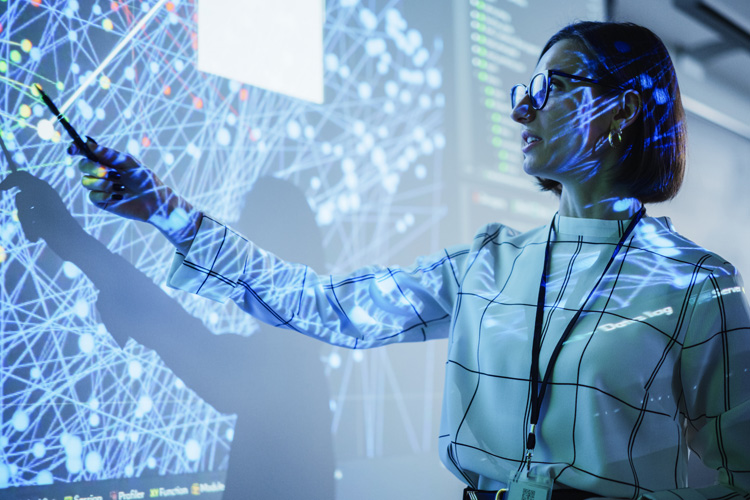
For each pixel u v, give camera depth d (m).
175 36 1.03
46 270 0.88
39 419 0.86
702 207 2.51
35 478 0.85
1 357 0.83
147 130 0.98
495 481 0.88
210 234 0.90
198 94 1.05
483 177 1.49
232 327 1.07
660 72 0.96
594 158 0.93
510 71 1.58
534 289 0.94
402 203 1.33
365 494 1.21
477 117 1.49
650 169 0.95
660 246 0.93
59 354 0.88
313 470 1.14
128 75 0.97
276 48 1.15
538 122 0.93
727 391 0.83
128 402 0.94
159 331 0.98
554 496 0.80
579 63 0.92
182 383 1.00
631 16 2.08
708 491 0.79
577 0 1.82
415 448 1.31
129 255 0.96
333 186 1.22
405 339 1.10
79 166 0.80
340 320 1.02
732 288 0.87
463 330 0.97
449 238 1.40
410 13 1.38
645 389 0.84
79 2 0.93
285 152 1.15
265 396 1.09
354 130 1.26
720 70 2.63
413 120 1.36
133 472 0.94
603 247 0.94
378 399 1.26
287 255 1.14
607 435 0.82
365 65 1.29
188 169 1.03
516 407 0.88
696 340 0.86
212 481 1.02
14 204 0.85
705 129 2.60
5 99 0.85
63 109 0.90
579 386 0.84
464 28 1.49
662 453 0.84
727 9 2.36
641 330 0.85
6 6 0.85
